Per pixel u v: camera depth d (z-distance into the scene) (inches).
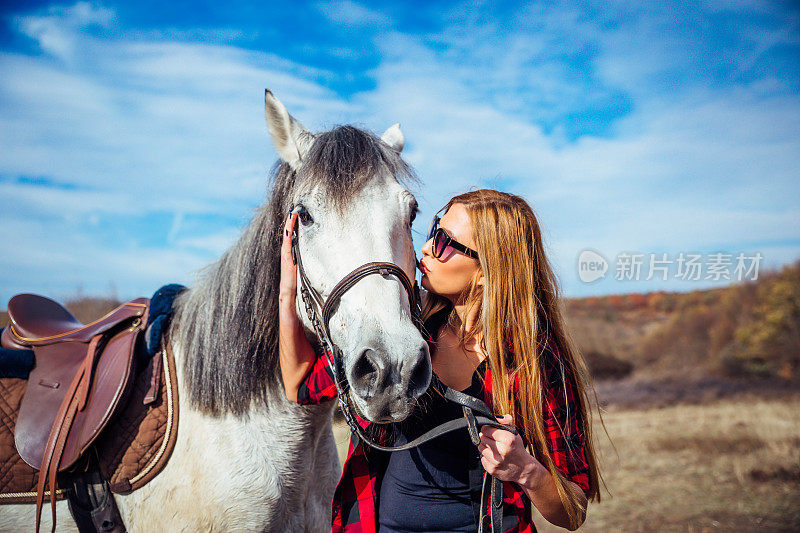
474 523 50.5
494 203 52.8
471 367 54.3
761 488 189.5
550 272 55.2
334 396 58.1
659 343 688.4
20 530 63.1
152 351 65.6
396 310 50.3
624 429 298.7
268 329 62.5
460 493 50.9
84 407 61.7
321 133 63.2
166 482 60.3
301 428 63.4
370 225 54.9
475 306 53.6
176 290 73.2
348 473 55.0
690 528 152.6
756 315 631.8
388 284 51.6
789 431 275.4
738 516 164.1
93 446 60.9
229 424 60.7
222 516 58.9
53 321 78.6
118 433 61.2
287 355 57.9
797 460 218.8
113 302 210.2
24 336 72.1
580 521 49.6
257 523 60.1
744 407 384.2
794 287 608.4
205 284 68.6
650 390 522.0
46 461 59.3
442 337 57.1
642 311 854.5
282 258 58.5
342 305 52.3
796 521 159.6
